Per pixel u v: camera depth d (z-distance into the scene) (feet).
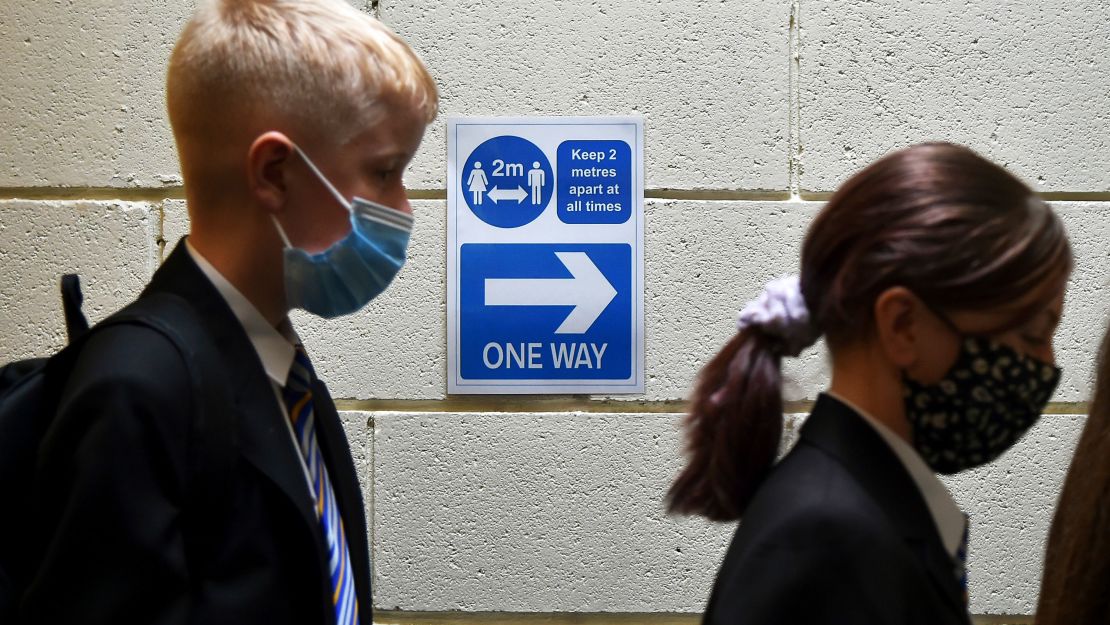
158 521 3.76
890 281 3.50
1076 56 7.93
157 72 7.85
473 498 7.72
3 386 4.23
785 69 7.86
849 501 3.47
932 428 3.75
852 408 3.74
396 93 4.59
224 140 4.43
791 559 3.40
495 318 7.76
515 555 7.70
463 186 7.78
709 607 3.70
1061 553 3.73
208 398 4.00
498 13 7.85
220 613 3.91
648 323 7.79
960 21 7.91
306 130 4.44
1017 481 7.79
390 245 4.76
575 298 7.77
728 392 3.93
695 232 7.80
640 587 7.70
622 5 7.86
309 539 4.13
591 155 7.80
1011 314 3.51
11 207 7.77
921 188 3.50
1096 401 3.79
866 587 3.31
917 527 3.55
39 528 3.87
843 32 7.88
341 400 7.75
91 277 7.78
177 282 4.35
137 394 3.81
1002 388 3.64
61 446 3.78
